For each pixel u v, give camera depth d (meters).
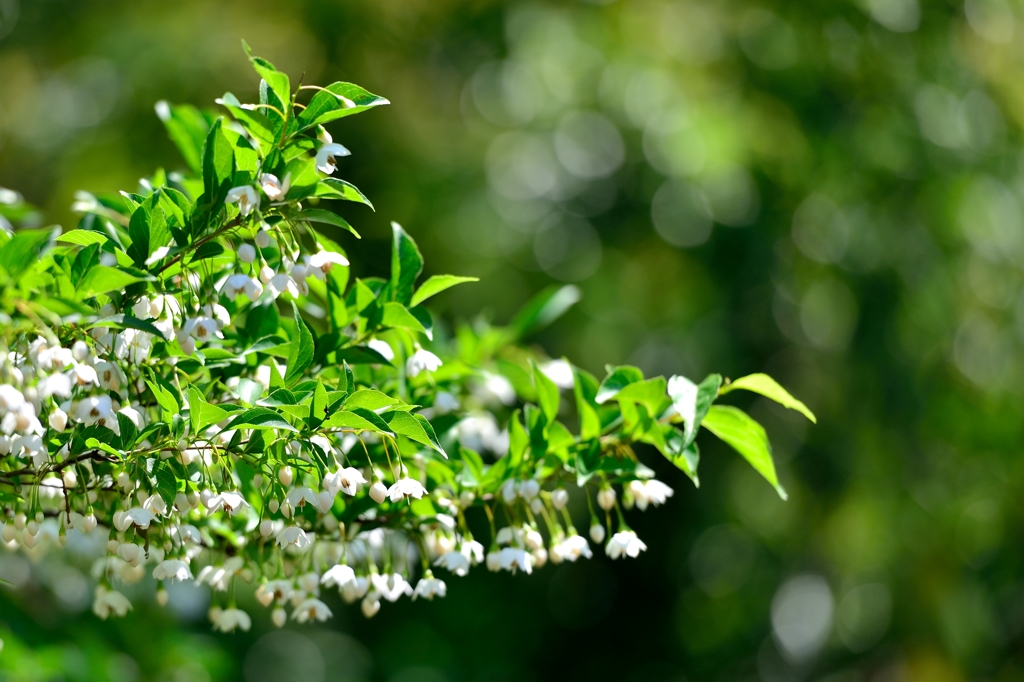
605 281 9.16
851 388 8.14
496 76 9.68
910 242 8.16
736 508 8.91
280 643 9.47
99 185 8.44
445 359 2.97
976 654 8.28
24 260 1.61
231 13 8.92
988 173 8.21
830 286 8.46
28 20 8.85
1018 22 8.58
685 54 9.36
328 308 2.37
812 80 8.50
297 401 1.88
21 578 4.43
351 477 1.91
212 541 2.34
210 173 1.90
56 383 1.65
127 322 1.66
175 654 5.02
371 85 9.08
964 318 8.36
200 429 1.85
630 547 2.31
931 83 8.27
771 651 9.37
